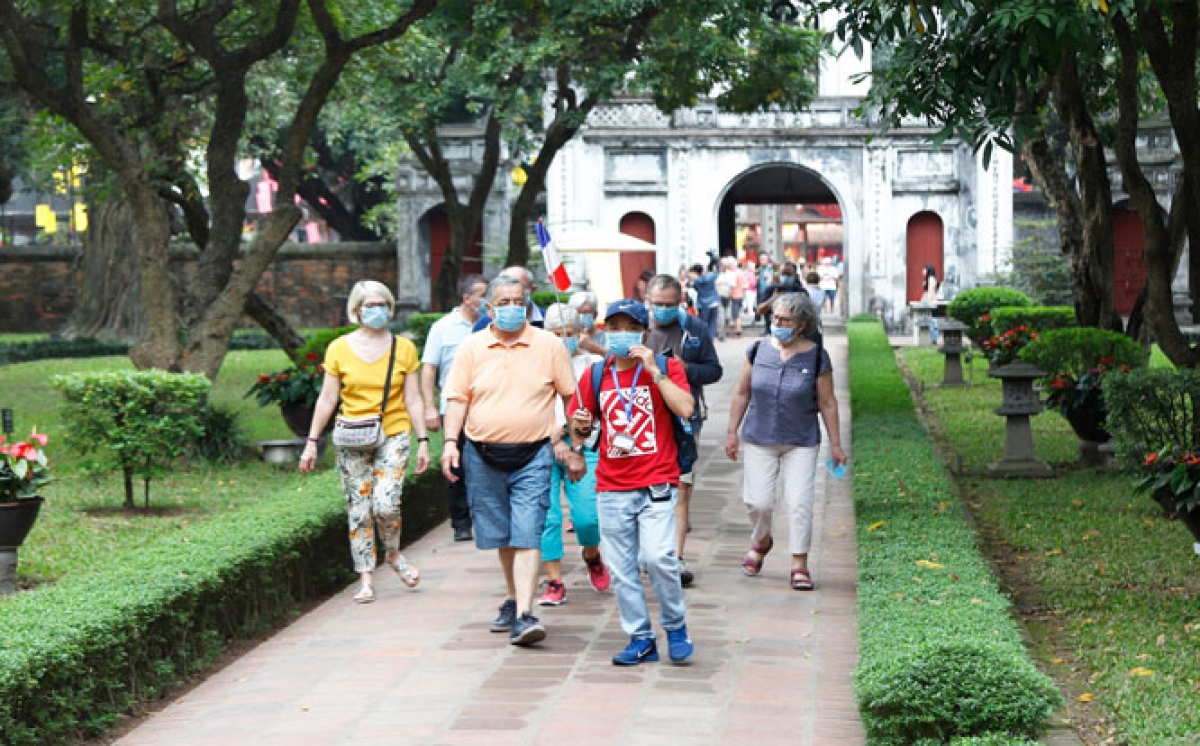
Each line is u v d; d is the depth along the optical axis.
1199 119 10.70
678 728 5.98
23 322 44.53
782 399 8.90
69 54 15.93
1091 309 14.99
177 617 7.22
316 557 9.41
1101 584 9.00
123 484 14.21
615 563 7.03
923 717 5.33
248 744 5.95
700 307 30.64
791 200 41.41
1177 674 6.81
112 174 20.31
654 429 6.96
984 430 17.19
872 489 11.10
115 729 6.46
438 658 7.28
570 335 9.16
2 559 9.05
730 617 8.10
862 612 6.76
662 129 36.91
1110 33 13.49
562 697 6.48
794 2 24.36
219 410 15.96
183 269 41.78
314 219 64.06
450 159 40.38
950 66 10.30
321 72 16.77
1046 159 15.36
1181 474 8.17
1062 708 6.24
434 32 21.38
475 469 7.57
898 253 37.53
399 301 40.97
